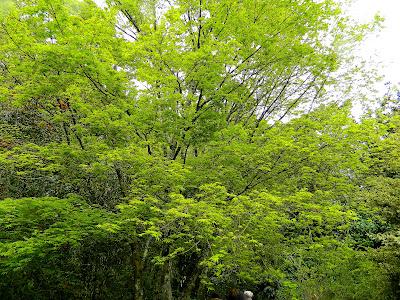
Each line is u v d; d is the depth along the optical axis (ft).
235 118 31.58
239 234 21.80
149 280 40.78
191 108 24.76
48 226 25.54
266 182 25.98
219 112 26.89
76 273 38.04
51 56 20.95
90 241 32.48
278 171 25.46
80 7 27.86
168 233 24.63
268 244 26.45
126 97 24.71
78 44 20.67
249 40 25.13
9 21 21.81
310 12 25.80
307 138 23.88
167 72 24.25
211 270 31.91
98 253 39.32
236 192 25.85
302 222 25.50
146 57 24.22
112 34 24.25
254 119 31.60
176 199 20.01
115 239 29.86
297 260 31.07
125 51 23.04
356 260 28.89
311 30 29.04
